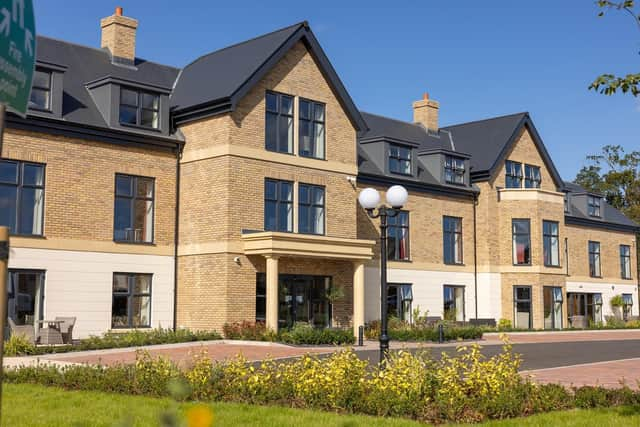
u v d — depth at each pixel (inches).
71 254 965.2
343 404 446.6
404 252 1385.3
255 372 506.9
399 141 1386.6
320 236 1056.8
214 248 1027.3
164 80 1203.2
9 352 787.4
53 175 956.6
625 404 478.9
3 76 175.0
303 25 1117.7
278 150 1093.8
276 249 997.2
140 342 901.2
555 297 1566.2
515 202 1536.7
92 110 1027.3
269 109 1088.8
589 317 1881.2
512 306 1508.4
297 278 1106.1
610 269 1972.2
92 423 387.2
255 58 1084.5
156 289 1048.8
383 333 531.2
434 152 1471.5
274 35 1128.8
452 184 1486.2
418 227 1412.4
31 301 928.9
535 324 1509.6
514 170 1598.2
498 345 1051.9
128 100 1042.7
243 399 472.7
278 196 1085.8
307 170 1123.3
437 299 1432.1
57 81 970.1
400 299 1366.9
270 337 978.1
